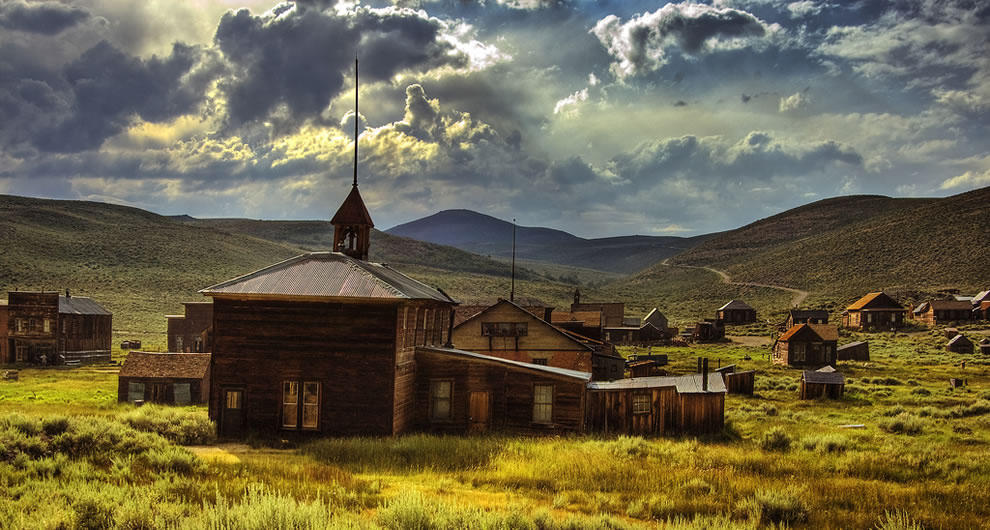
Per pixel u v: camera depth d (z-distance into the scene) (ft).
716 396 110.52
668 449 89.92
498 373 111.86
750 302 625.00
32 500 48.62
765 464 80.53
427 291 131.95
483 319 173.88
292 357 103.91
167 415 104.68
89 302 296.30
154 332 403.54
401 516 44.34
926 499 63.62
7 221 625.41
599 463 78.59
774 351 310.86
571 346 171.53
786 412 143.23
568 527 47.06
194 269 597.52
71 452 66.80
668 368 249.55
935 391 188.14
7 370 244.42
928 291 520.42
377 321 103.04
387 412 101.91
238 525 40.91
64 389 190.80
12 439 64.44
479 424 111.45
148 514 43.37
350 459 83.05
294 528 41.63
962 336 330.13
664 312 642.63
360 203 128.16
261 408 103.81
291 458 84.53
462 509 47.34
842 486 68.13
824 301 550.77
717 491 65.98
